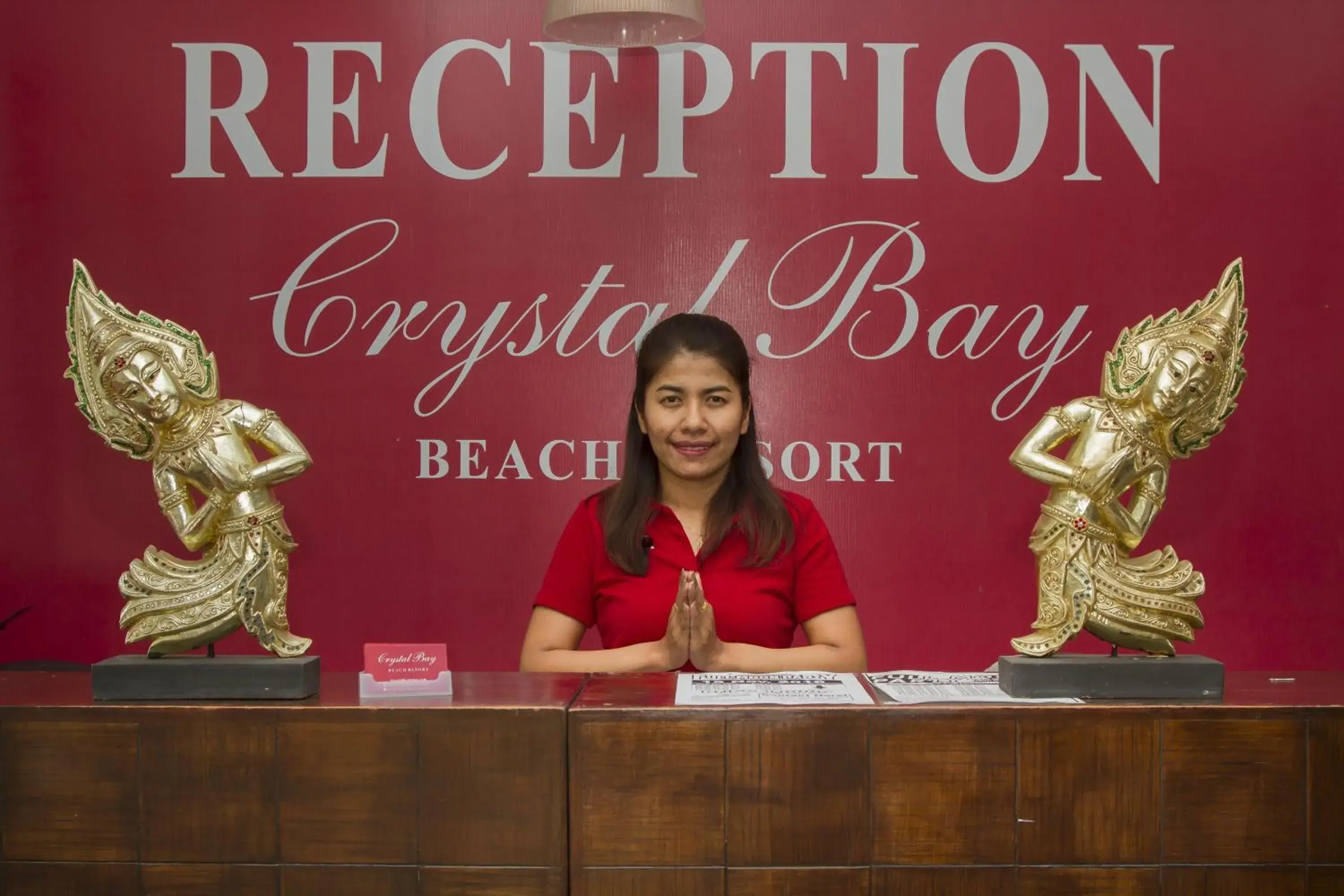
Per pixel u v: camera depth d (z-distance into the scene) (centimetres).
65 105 281
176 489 150
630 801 135
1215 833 135
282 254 283
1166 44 278
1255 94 277
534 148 284
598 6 236
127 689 143
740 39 282
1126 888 135
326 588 285
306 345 284
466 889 136
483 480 286
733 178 283
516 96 283
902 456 284
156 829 137
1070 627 147
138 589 150
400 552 286
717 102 283
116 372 149
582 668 187
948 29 280
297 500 285
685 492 207
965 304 282
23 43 281
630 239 284
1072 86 279
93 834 137
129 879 137
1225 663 281
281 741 137
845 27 281
